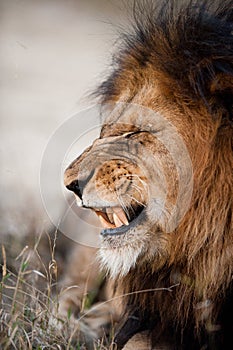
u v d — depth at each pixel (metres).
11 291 11.77
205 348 10.22
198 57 9.99
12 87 32.88
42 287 12.61
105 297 12.84
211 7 10.74
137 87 10.38
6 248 13.40
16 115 28.02
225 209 9.72
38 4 50.53
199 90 9.75
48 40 43.75
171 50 10.27
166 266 10.05
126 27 11.64
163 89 10.04
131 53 10.69
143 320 10.97
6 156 19.95
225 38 10.02
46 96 31.78
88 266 13.04
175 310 10.27
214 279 9.84
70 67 38.59
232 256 9.77
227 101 9.77
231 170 9.66
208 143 9.70
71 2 49.91
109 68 11.66
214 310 10.02
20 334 9.99
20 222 14.86
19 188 17.89
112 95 10.95
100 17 17.33
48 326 10.37
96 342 11.18
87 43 42.59
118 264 9.79
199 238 9.80
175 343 10.55
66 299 12.51
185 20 10.42
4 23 39.72
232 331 10.15
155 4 11.31
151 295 10.38
